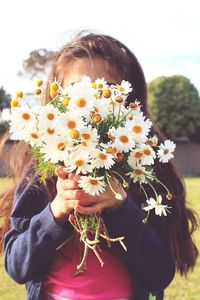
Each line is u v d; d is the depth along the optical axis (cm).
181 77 1775
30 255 80
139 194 88
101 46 95
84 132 71
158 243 85
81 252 83
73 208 77
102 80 82
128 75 96
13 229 87
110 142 74
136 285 85
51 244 79
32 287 85
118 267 84
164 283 87
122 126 76
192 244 98
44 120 72
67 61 95
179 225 94
